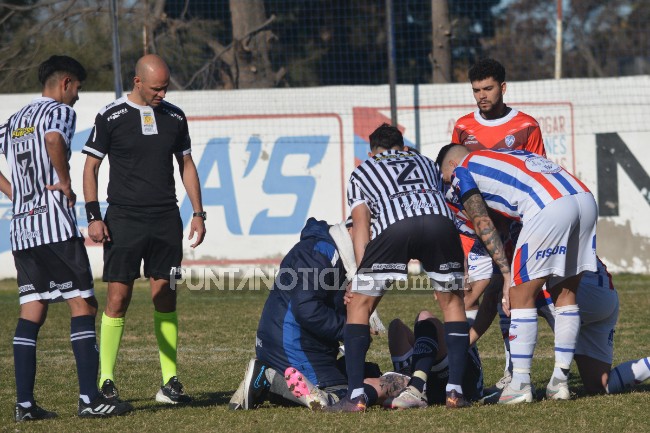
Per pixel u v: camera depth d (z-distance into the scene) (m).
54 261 18.72
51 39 62.72
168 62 61.09
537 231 18.30
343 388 19.12
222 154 48.38
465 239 21.92
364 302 18.39
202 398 20.94
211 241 48.12
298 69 62.06
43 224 18.64
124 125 20.38
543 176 18.70
